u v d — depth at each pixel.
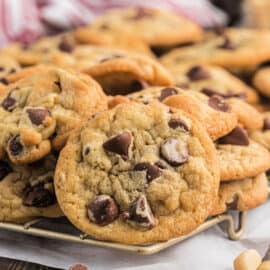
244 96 0.53
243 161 0.44
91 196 0.41
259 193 0.45
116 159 0.41
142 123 0.42
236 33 0.67
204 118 0.44
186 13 0.78
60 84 0.45
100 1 0.76
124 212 0.40
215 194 0.41
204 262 0.42
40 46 0.63
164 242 0.40
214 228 0.44
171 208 0.40
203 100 0.46
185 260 0.42
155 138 0.41
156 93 0.46
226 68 0.62
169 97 0.45
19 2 0.72
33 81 0.45
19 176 0.44
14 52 0.62
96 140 0.42
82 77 0.45
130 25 0.67
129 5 0.76
